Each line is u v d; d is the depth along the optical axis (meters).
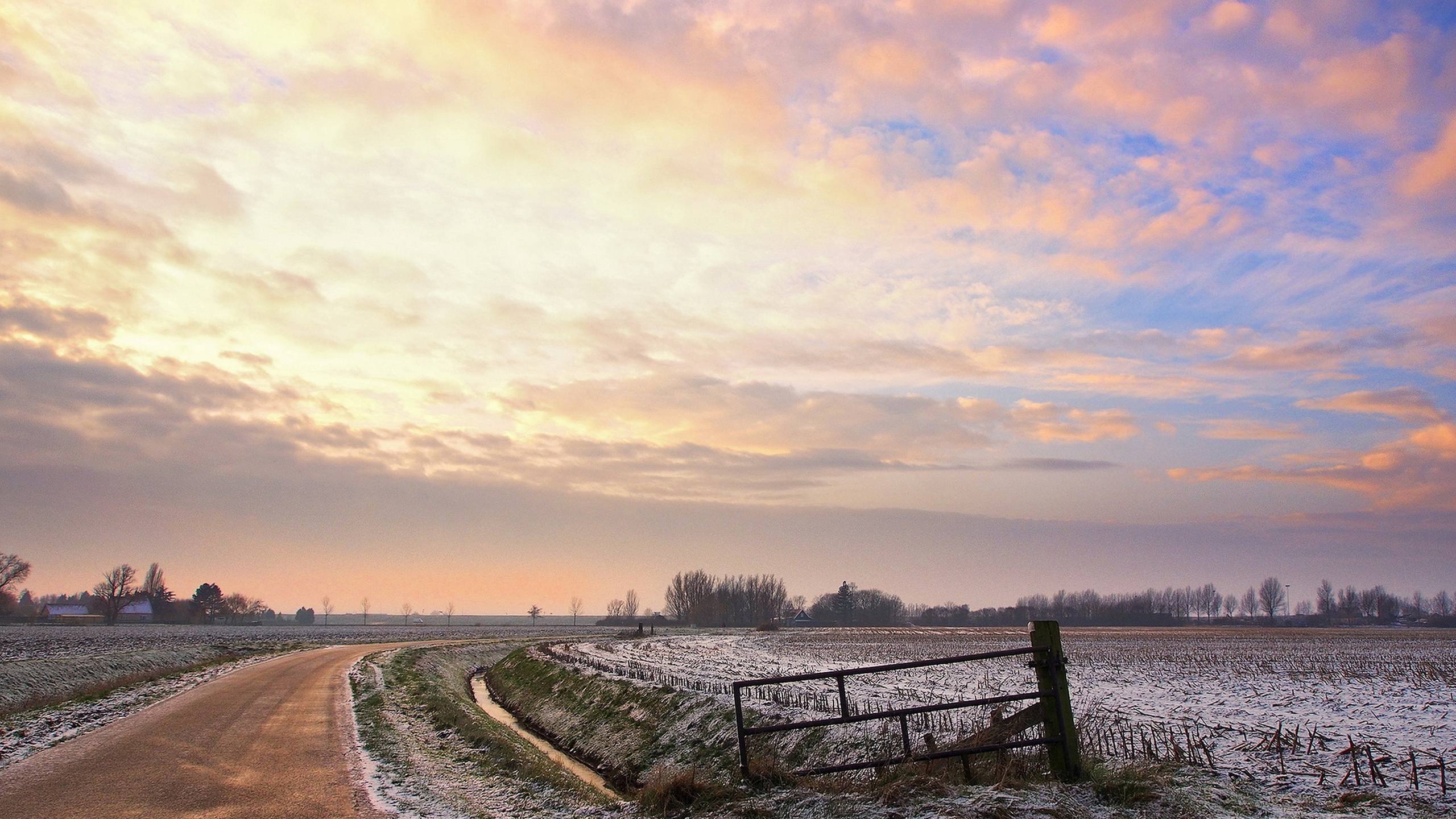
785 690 27.81
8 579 175.75
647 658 56.34
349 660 54.31
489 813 13.95
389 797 14.79
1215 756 17.11
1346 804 12.59
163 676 40.03
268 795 14.67
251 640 97.50
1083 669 47.62
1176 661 55.66
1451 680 40.66
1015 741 13.45
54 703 28.47
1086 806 11.14
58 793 14.45
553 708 34.75
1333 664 53.00
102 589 184.12
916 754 12.84
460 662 64.06
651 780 14.40
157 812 13.27
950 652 69.19
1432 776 15.05
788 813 11.78
